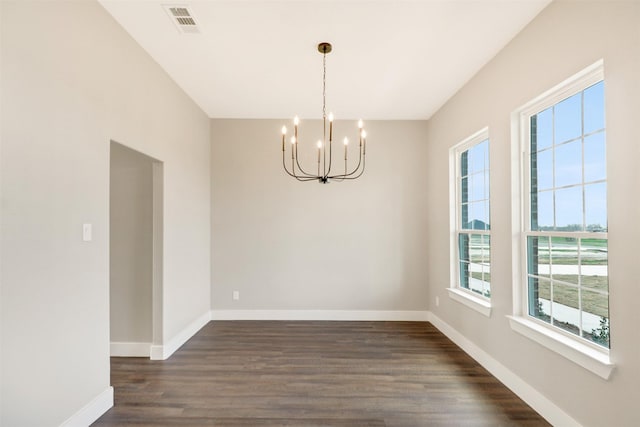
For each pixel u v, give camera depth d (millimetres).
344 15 2404
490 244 3039
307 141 4773
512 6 2291
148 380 2842
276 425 2205
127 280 3395
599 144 1977
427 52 2910
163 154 3291
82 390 2123
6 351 1622
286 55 2975
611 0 1780
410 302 4746
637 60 1646
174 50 2898
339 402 2488
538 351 2352
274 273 4742
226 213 4738
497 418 2283
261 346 3662
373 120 4789
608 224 1811
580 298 2113
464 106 3590
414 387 2725
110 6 2312
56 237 1915
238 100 4074
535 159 2580
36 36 1790
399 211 4773
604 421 1813
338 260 4750
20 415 1695
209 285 4684
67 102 2008
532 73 2434
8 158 1630
